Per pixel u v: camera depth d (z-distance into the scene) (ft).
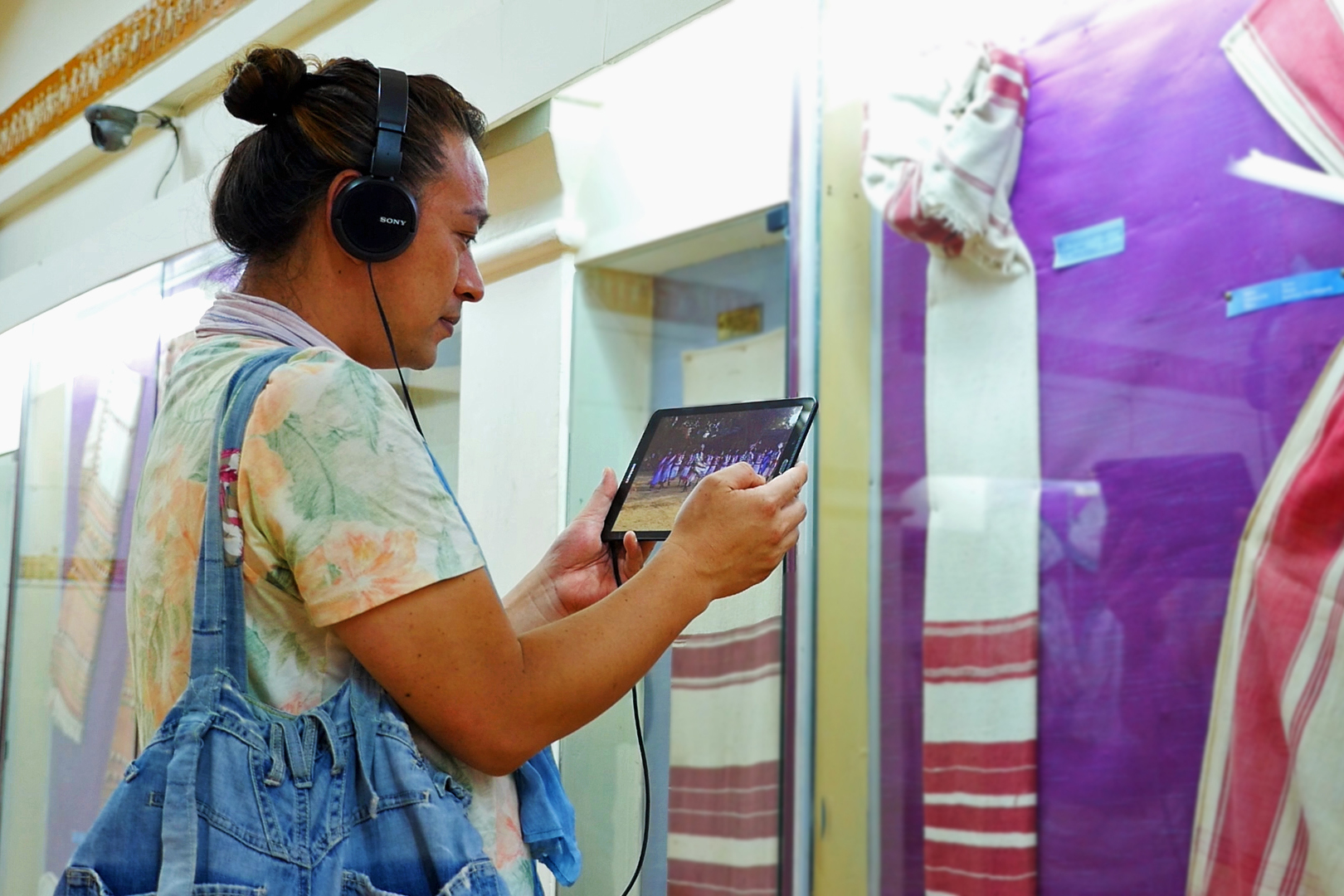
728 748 6.16
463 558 2.17
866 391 6.06
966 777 5.50
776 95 5.43
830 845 5.96
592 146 4.90
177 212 5.60
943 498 5.70
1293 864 4.36
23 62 7.91
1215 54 4.85
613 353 5.26
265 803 2.10
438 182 2.56
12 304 7.38
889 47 5.74
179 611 2.26
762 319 6.16
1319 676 4.33
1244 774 4.56
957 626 5.60
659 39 3.52
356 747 2.19
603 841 3.91
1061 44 5.40
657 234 5.32
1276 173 4.64
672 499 2.83
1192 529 4.84
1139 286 5.08
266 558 2.18
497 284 4.99
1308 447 4.45
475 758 2.19
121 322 6.14
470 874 2.18
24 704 7.08
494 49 4.21
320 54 5.36
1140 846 4.93
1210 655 4.75
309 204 2.46
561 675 2.20
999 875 5.36
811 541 3.55
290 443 2.17
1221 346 4.78
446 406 5.12
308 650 2.23
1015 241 5.50
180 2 6.00
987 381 5.59
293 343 2.45
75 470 6.62
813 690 6.02
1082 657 5.19
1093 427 5.21
